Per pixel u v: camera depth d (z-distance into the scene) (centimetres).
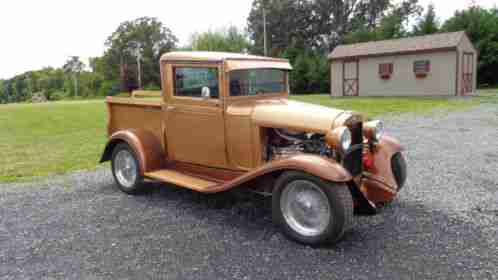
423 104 1709
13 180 621
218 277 305
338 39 4616
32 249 362
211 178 475
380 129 433
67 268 325
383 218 420
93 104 2581
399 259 328
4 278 310
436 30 3209
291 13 4478
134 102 537
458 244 353
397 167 462
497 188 512
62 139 1058
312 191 355
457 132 967
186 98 468
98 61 7319
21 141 1033
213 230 400
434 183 541
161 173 497
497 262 318
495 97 1992
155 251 354
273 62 482
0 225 425
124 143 526
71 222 429
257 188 420
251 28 4725
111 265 329
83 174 654
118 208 474
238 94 444
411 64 2234
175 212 456
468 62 2253
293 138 415
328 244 359
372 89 2428
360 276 302
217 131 446
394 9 4575
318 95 2936
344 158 384
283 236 382
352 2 4666
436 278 296
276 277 303
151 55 6303
